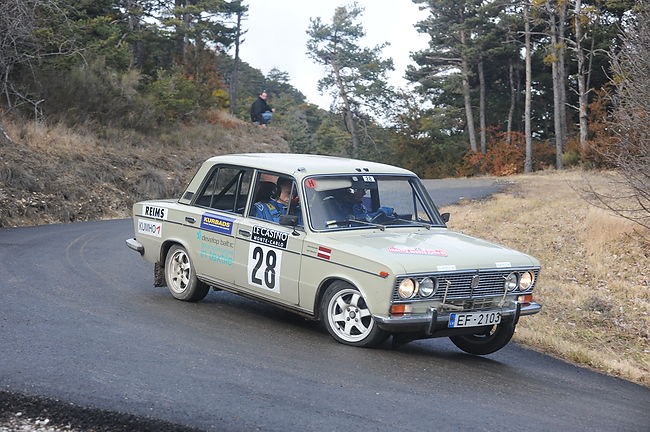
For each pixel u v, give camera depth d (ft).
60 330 25.75
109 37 106.83
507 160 197.57
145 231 33.91
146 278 37.63
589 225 63.87
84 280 35.73
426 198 30.25
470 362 26.40
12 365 21.34
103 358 22.58
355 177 28.73
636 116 50.60
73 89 90.07
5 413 18.08
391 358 24.95
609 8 178.60
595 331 35.68
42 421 17.75
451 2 226.58
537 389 23.49
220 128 124.57
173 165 90.99
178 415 18.07
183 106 114.62
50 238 50.06
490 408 20.47
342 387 21.13
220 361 22.99
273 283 27.81
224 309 31.27
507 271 26.07
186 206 32.17
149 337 25.54
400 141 249.34
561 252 56.39
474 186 115.34
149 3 139.54
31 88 85.81
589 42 186.60
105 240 50.83
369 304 24.39
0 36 77.46
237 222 29.37
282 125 306.55
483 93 228.02
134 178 78.79
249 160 30.25
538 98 232.12
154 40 134.82
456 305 25.18
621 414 21.65
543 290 43.16
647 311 40.19
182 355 23.44
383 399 20.30
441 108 242.17
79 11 110.52
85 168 74.02
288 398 19.81
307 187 27.55
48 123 83.82
